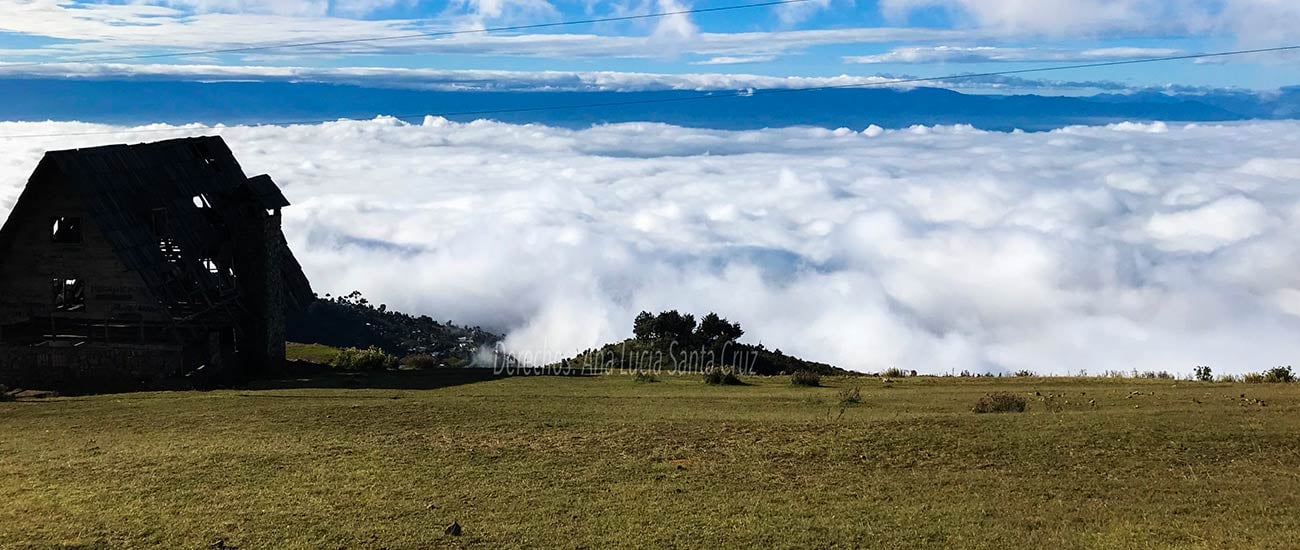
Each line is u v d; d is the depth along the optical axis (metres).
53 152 35.09
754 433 22.66
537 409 26.80
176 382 35.00
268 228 41.12
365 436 22.98
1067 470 19.02
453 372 41.66
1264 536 15.03
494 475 19.34
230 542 15.36
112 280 37.03
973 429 21.98
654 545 15.27
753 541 15.39
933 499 17.52
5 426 25.16
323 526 16.09
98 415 26.50
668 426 23.67
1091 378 36.03
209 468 19.75
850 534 15.66
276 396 30.27
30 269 37.56
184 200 39.66
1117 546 14.81
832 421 23.81
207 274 38.44
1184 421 22.19
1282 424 21.69
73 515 16.67
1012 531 15.63
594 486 18.58
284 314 43.12
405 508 17.09
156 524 16.19
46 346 36.16
